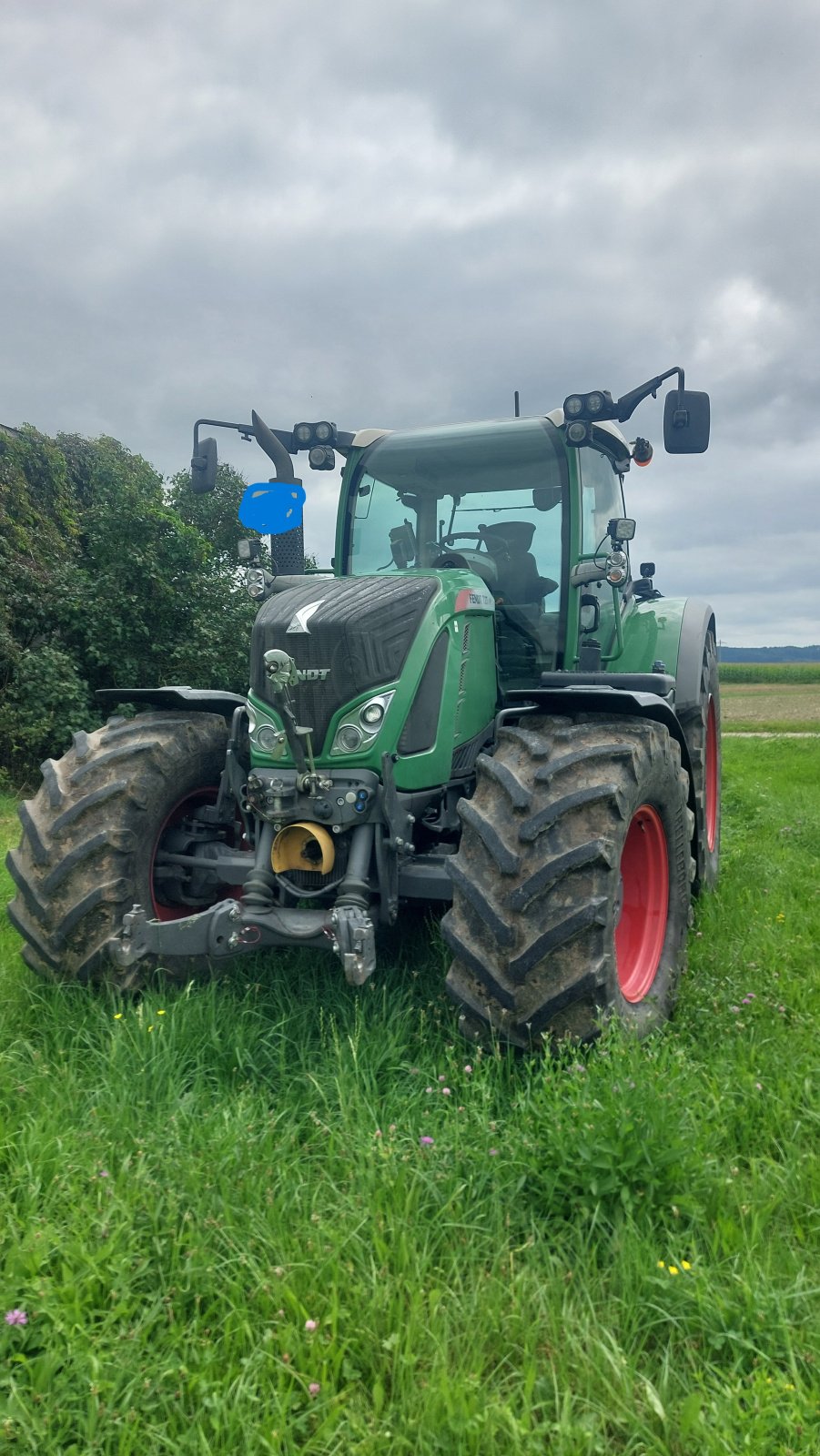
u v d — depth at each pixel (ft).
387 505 15.28
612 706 10.71
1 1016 11.02
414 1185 7.52
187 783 12.62
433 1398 5.62
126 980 11.30
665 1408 5.78
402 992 11.42
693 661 16.72
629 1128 7.56
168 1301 6.55
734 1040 10.50
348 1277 6.65
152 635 40.24
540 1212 7.61
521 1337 6.28
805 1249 7.18
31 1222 7.19
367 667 10.63
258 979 12.01
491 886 9.50
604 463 16.14
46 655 37.70
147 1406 5.75
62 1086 9.23
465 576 12.66
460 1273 6.84
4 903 16.99
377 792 10.67
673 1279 6.61
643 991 11.25
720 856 20.70
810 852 21.91
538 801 9.63
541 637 14.26
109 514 39.45
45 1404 5.76
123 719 13.16
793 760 47.65
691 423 13.21
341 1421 5.65
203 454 15.06
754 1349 6.08
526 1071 9.21
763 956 13.33
